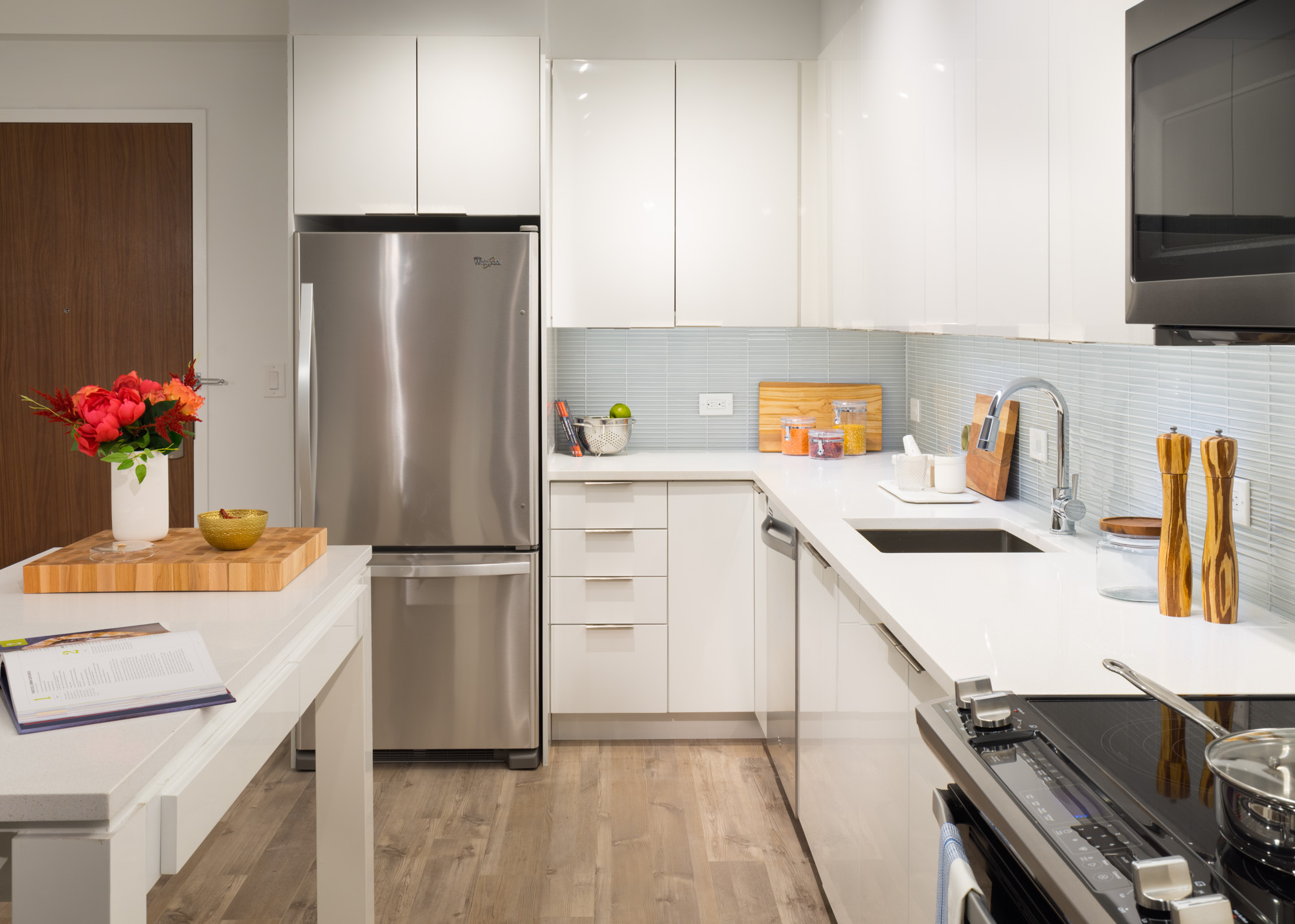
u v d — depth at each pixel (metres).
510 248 3.21
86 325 3.89
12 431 3.89
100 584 1.89
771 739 3.22
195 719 1.30
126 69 3.82
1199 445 1.96
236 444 3.94
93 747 1.19
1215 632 1.59
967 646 1.51
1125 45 1.30
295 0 3.26
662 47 3.65
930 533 2.61
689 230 3.64
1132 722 1.21
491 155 3.28
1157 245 1.23
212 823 1.33
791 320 3.68
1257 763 0.95
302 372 3.23
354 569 2.13
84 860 1.08
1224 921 0.73
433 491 3.27
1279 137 0.97
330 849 2.17
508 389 3.25
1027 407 2.82
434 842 2.81
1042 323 1.66
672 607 3.48
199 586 1.89
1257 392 1.77
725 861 2.70
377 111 3.27
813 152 3.63
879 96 2.70
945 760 1.15
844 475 3.37
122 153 3.84
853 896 2.05
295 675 1.70
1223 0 1.06
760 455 3.92
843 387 4.01
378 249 3.20
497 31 3.26
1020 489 2.88
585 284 3.65
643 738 3.59
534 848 2.77
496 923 2.40
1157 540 1.81
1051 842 0.91
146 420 2.03
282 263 3.87
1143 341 1.32
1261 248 1.00
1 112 3.81
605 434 3.79
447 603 3.32
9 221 3.85
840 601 2.15
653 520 3.46
